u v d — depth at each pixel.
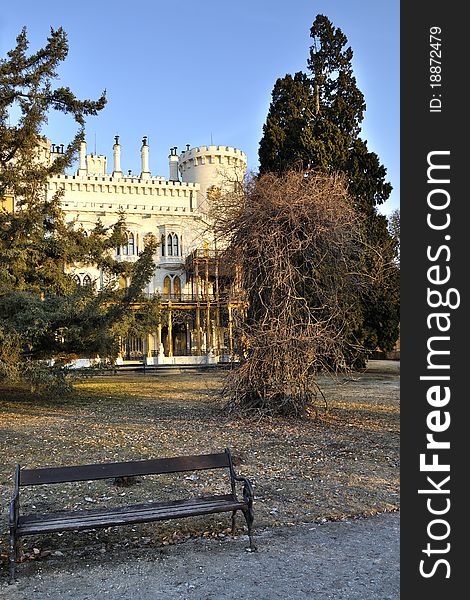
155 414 13.66
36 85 16.12
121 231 20.38
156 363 33.75
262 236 11.43
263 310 11.96
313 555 4.87
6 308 13.60
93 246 18.73
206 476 7.57
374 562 4.72
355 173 26.22
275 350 11.65
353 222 12.34
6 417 13.40
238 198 12.38
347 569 4.57
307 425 11.52
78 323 15.33
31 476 4.96
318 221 11.52
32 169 16.58
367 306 25.08
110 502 6.45
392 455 8.78
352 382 21.92
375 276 18.42
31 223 15.88
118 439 10.28
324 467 8.02
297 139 26.09
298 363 11.72
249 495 5.08
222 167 47.47
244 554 4.91
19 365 13.42
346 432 10.78
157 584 4.34
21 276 15.89
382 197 27.22
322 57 29.89
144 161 54.00
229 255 12.22
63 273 17.41
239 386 12.18
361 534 5.39
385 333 25.61
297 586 4.27
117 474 5.18
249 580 4.39
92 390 20.06
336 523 5.71
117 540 5.25
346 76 29.27
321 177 12.46
